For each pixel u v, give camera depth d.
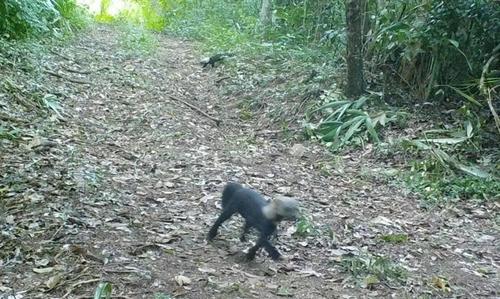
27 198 5.33
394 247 5.41
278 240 5.22
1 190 5.45
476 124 7.98
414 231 5.81
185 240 5.02
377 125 8.34
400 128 8.28
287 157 7.74
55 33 11.72
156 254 4.73
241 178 6.68
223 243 5.04
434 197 6.61
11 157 6.18
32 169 5.96
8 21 10.16
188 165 6.89
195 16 17.78
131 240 4.89
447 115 8.45
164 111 8.76
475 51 8.63
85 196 5.55
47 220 5.01
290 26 13.27
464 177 7.04
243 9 17.05
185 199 5.92
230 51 12.51
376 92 9.00
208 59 12.10
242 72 10.93
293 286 4.48
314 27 12.64
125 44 13.07
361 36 8.91
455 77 8.82
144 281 4.26
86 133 7.44
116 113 8.45
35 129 7.06
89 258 4.51
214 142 7.96
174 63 12.39
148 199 5.79
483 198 6.68
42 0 11.59
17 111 7.40
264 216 4.55
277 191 6.46
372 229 5.74
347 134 8.07
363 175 7.13
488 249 5.58
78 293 4.03
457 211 6.38
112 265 4.44
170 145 7.55
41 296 3.96
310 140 8.27
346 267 4.87
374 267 4.84
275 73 10.66
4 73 8.41
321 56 10.95
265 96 9.74
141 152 7.15
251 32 14.40
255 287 4.36
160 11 18.16
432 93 8.94
